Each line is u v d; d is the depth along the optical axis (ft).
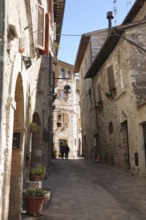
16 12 20.80
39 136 42.16
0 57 16.62
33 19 30.55
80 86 103.76
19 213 23.50
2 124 16.30
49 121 56.34
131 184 40.73
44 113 47.03
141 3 52.75
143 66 49.16
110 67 59.67
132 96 48.44
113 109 59.26
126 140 54.13
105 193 36.11
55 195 34.27
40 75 43.01
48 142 52.24
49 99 56.08
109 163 63.46
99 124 71.46
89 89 81.97
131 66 49.14
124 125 54.65
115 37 52.85
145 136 46.01
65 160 80.59
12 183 23.91
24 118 25.04
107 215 26.99
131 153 49.90
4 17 16.74
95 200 32.53
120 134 55.21
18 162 24.32
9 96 19.04
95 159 76.02
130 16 57.36
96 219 25.72
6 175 18.78
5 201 18.81
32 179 31.86
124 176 47.44
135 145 47.96
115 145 58.80
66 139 117.29
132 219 25.90
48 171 50.34
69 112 120.47
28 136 30.58
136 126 47.14
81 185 40.98
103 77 65.82
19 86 24.23
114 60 57.57
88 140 87.40
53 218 25.45
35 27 32.32
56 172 54.39
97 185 41.27
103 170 55.67
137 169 47.14
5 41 16.75
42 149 43.16
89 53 79.97
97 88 72.08
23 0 24.14
